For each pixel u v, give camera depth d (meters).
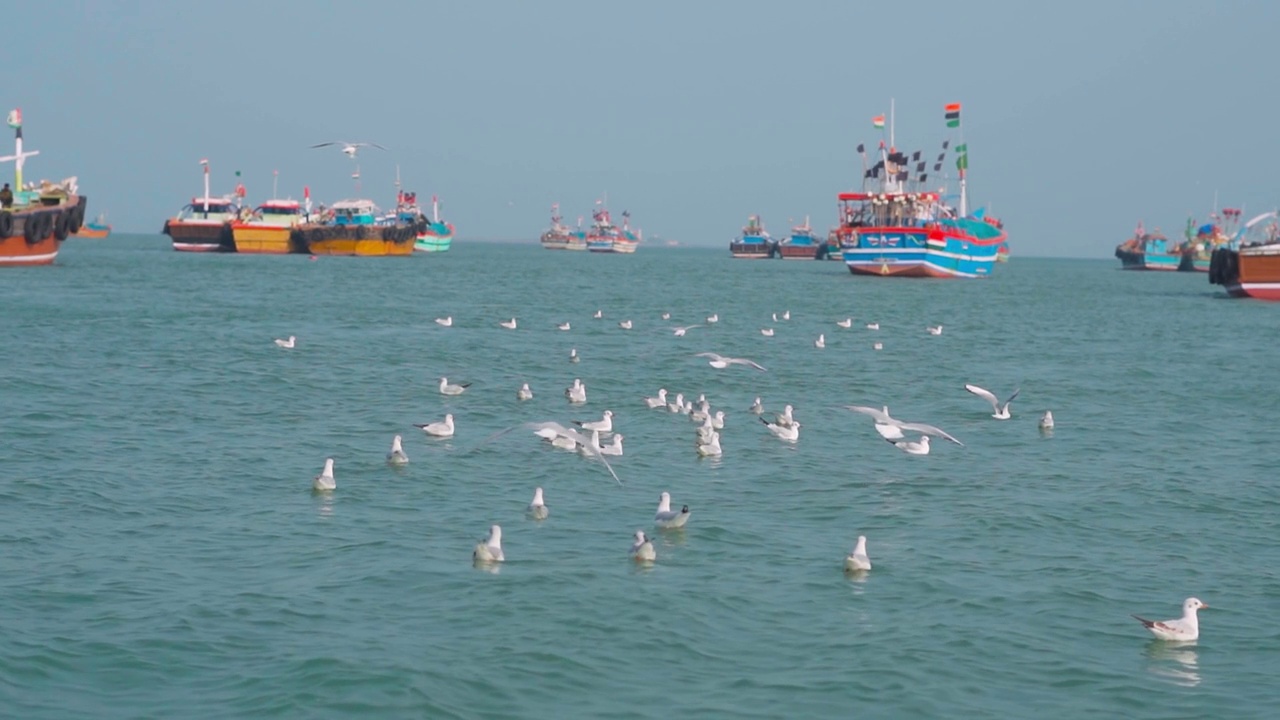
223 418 46.19
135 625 24.27
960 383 62.50
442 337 77.50
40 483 35.00
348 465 38.47
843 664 23.56
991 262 193.75
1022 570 29.53
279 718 20.75
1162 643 25.14
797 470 39.66
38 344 66.19
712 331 87.12
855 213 183.88
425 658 23.06
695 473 38.88
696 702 21.83
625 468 39.28
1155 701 22.44
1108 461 42.66
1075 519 34.34
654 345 76.00
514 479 37.19
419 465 38.72
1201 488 38.41
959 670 23.47
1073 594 27.86
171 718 20.64
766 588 27.56
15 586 26.22
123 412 46.62
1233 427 50.59
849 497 36.09
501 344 74.31
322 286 126.38
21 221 127.31
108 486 34.94
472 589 26.77
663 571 28.44
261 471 37.41
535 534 31.25
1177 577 29.38
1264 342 88.44
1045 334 92.81
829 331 89.31
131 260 175.50
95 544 29.44
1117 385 63.19
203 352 65.25
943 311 115.00
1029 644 24.84
